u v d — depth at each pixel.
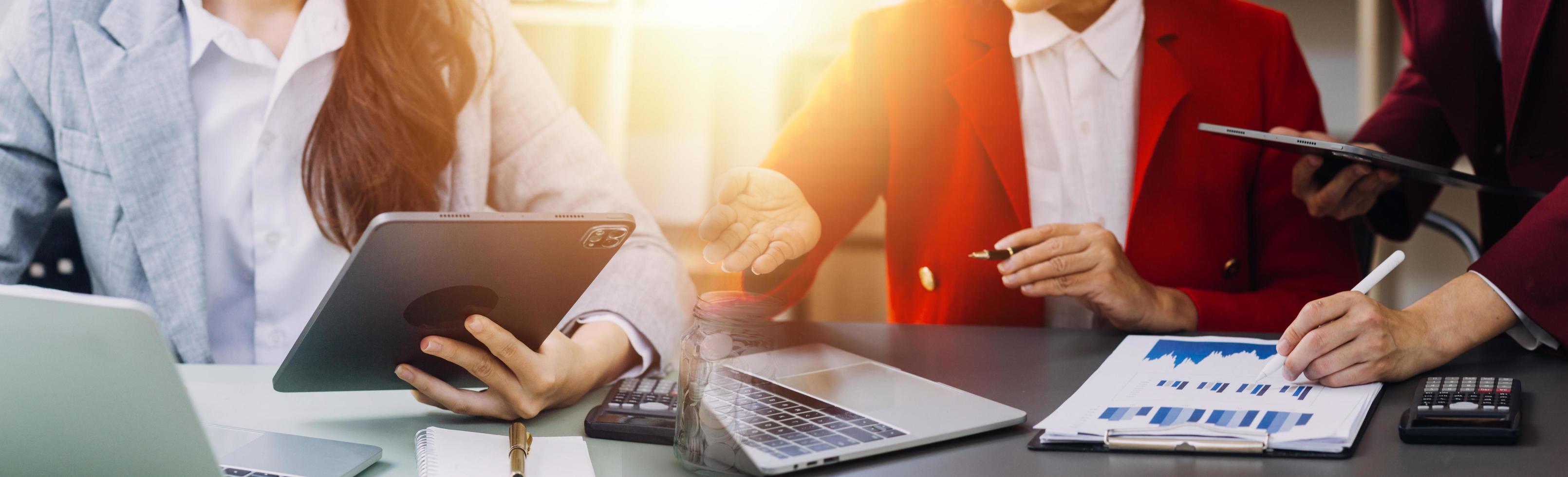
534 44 2.55
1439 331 0.87
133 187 1.34
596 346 0.96
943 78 1.59
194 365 1.03
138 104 1.34
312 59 1.37
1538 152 1.25
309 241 1.44
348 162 1.35
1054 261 1.14
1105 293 1.15
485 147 1.46
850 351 1.07
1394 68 2.63
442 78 1.39
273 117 1.40
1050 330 1.20
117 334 0.51
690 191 2.62
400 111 1.36
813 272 1.58
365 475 0.68
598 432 0.78
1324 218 1.54
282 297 1.44
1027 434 0.75
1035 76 1.58
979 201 1.56
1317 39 2.66
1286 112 1.56
